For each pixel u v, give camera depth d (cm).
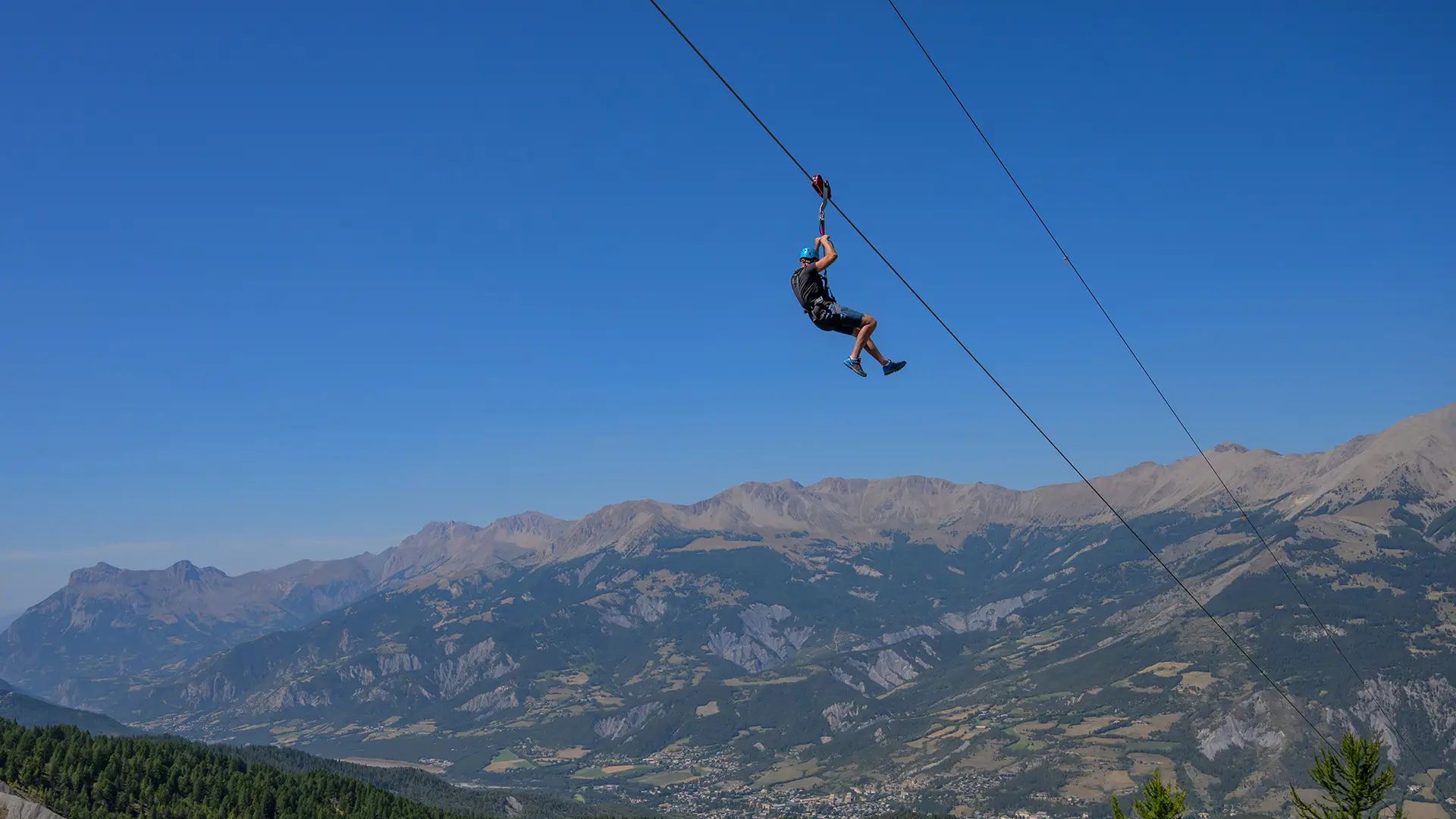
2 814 18575
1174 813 5447
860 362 2752
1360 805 5562
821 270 2744
